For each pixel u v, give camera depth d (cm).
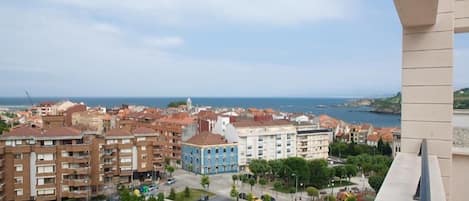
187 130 5625
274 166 4472
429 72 570
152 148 4416
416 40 579
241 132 5222
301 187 4231
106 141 3997
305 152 5772
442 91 561
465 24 566
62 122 5391
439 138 564
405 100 589
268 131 5403
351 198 3334
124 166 4134
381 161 4762
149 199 3148
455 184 571
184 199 3672
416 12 498
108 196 3744
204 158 4956
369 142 7050
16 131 3425
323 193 3991
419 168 377
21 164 3303
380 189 290
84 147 3572
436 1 448
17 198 3272
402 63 591
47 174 3419
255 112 8181
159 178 4528
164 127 5769
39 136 3444
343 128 7944
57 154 3472
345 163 5397
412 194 271
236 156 5159
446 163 559
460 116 580
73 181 3519
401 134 592
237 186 4297
